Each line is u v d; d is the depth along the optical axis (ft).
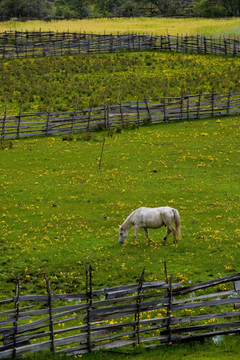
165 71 173.68
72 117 124.06
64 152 110.52
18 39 221.46
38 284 56.44
